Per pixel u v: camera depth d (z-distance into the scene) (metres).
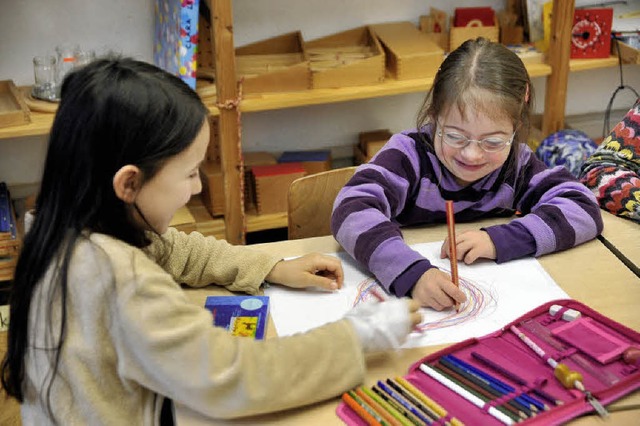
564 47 2.26
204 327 0.84
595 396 0.84
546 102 2.38
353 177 1.30
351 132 2.60
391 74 2.24
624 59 2.32
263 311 1.04
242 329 1.00
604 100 2.84
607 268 1.16
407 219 1.34
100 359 0.84
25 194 2.30
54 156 0.84
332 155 2.59
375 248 1.12
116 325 0.83
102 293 0.82
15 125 1.88
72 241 0.83
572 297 1.08
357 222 1.18
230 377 0.82
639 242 1.25
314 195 1.44
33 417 0.92
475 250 1.16
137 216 0.87
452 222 1.13
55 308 0.84
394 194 1.29
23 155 2.28
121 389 0.87
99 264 0.82
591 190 1.40
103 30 2.23
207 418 0.85
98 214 0.84
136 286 0.82
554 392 0.86
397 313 0.93
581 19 2.31
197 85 2.13
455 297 1.03
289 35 2.37
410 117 2.62
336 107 2.54
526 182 1.36
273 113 2.48
